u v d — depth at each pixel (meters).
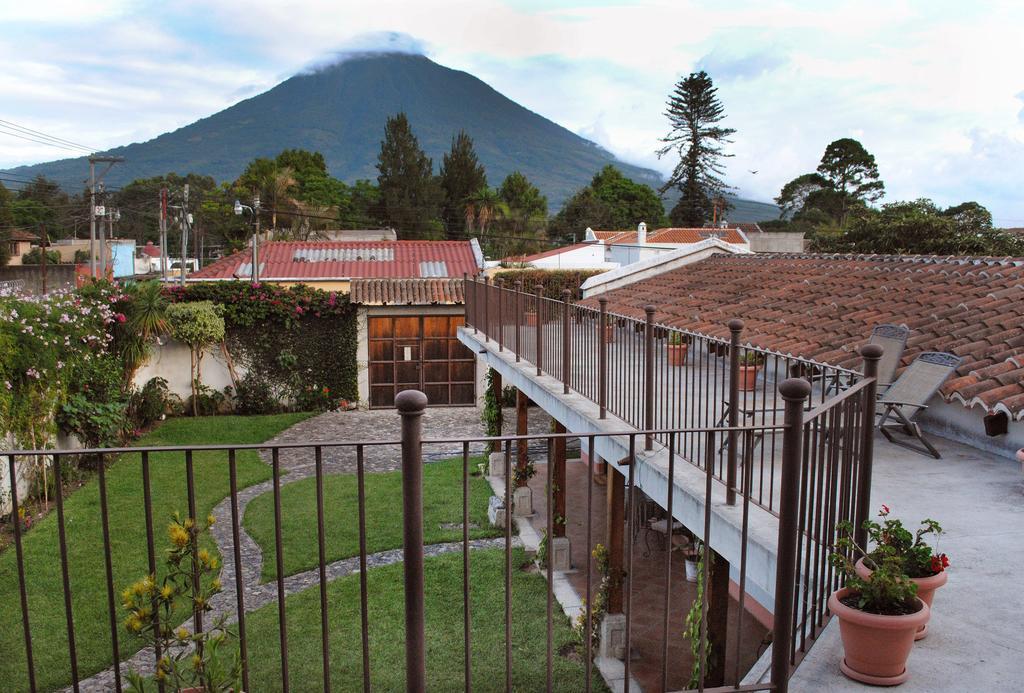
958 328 7.89
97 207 28.64
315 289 19.98
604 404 6.73
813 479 3.37
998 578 4.18
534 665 7.18
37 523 10.84
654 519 11.14
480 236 60.09
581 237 61.78
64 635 7.50
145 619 2.90
